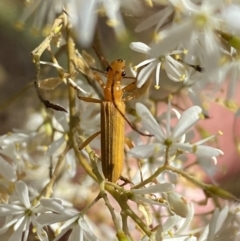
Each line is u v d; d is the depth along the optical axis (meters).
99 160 0.10
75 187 0.12
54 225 0.10
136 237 0.11
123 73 0.10
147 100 0.11
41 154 0.11
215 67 0.09
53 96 0.12
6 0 0.13
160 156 0.10
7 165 0.10
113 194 0.09
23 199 0.09
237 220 0.09
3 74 0.16
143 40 0.11
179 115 0.10
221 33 0.09
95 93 0.11
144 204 0.09
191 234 0.09
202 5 0.09
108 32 0.13
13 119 0.14
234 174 0.15
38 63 0.09
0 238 0.10
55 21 0.10
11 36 0.15
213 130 0.15
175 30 0.09
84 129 0.10
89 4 0.08
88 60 0.11
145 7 0.09
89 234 0.09
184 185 0.11
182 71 0.09
